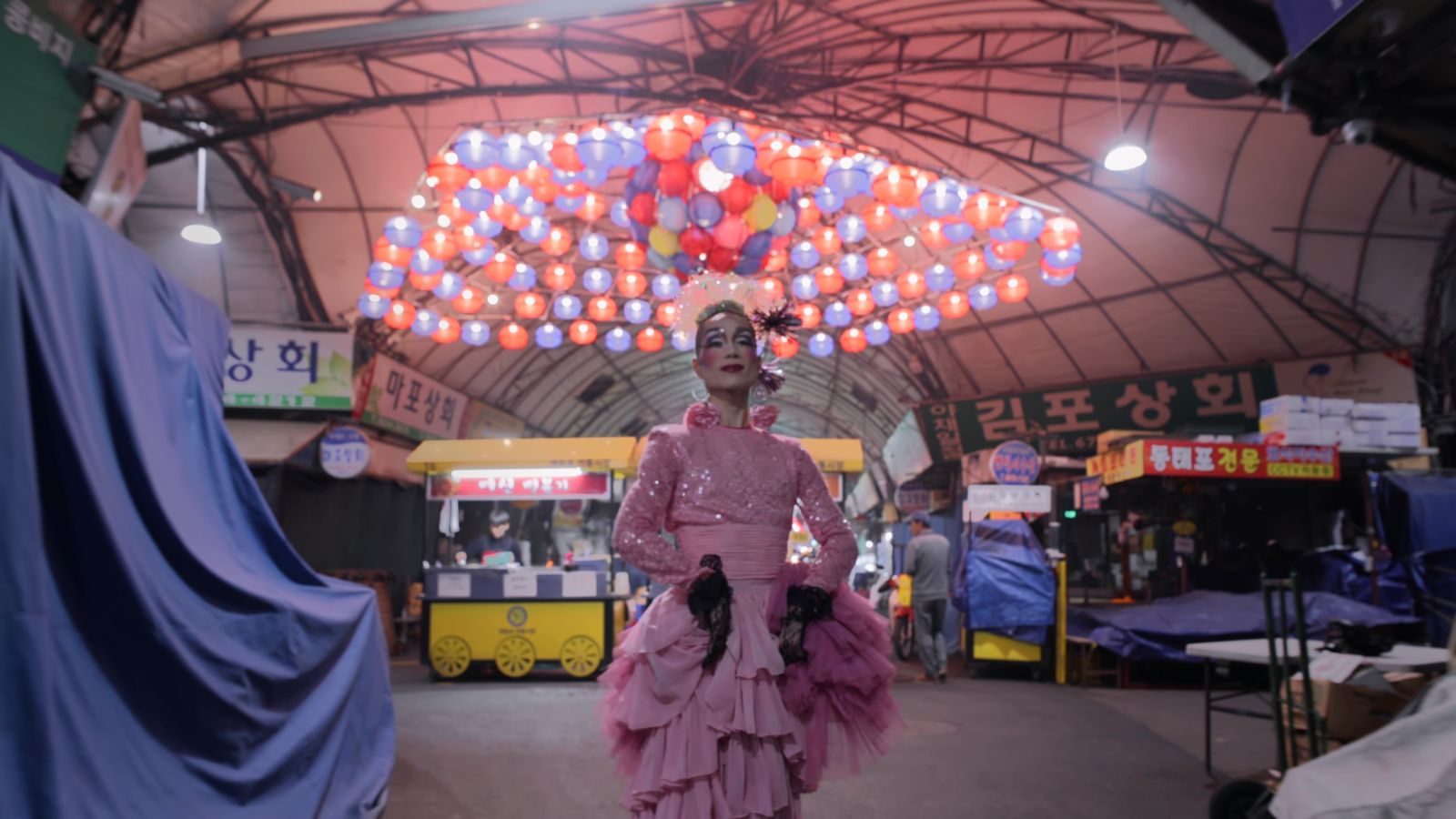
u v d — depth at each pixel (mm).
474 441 10797
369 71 10125
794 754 2396
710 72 11891
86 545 3133
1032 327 16156
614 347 12438
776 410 2795
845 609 2566
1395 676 4199
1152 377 15484
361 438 13438
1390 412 10148
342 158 11500
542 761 6012
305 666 4027
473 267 15133
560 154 8328
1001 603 10336
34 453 2939
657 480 2539
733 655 2389
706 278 2900
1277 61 4457
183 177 11133
